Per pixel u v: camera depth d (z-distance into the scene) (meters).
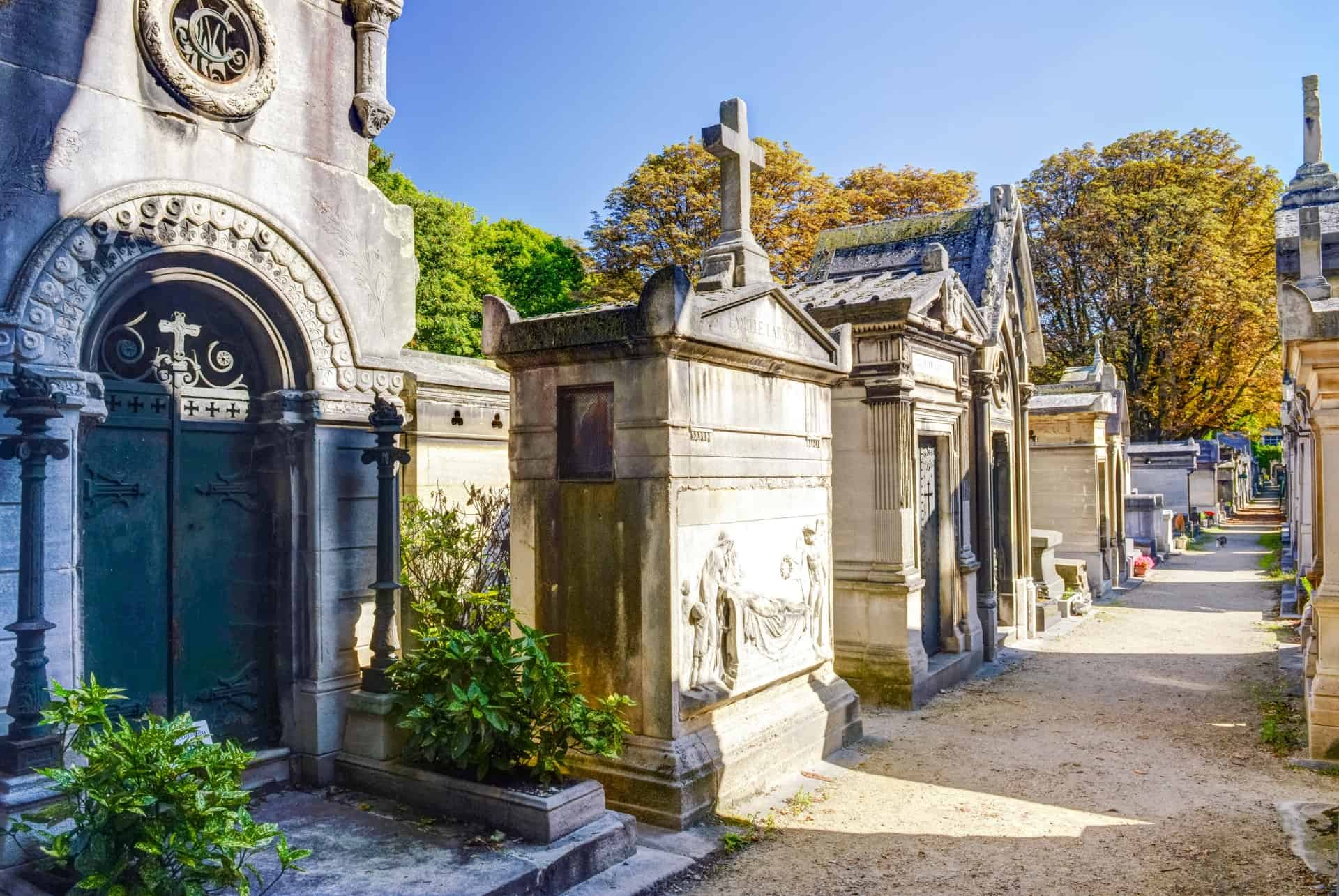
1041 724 9.57
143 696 5.93
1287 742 8.64
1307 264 11.25
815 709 8.12
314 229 6.56
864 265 16.28
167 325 6.14
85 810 4.19
